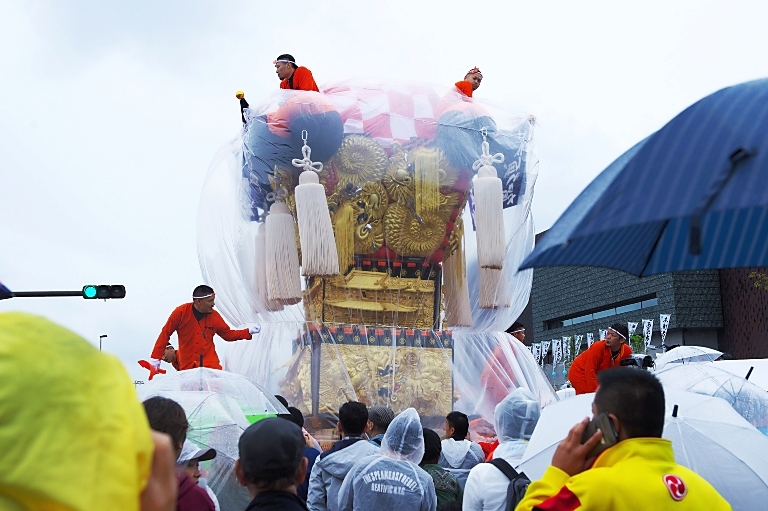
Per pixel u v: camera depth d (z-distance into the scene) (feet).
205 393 17.71
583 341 163.12
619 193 8.72
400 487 14.80
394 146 29.78
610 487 8.29
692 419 13.04
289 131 28.27
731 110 8.75
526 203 31.27
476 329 31.48
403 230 30.01
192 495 11.90
